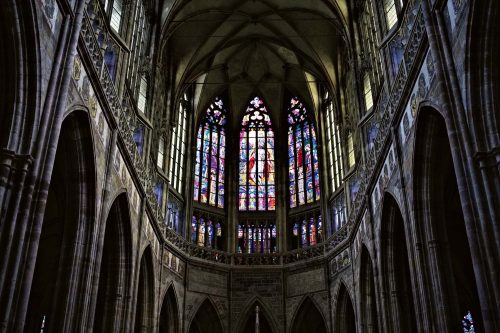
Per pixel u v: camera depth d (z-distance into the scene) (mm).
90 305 20781
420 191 22312
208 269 42406
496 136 15938
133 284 28078
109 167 23406
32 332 30359
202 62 46312
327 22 43469
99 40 25047
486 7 16156
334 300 39500
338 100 44156
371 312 33719
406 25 26578
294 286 42469
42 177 15742
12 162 14992
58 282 20094
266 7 43250
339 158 44094
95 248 21469
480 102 16469
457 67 17672
